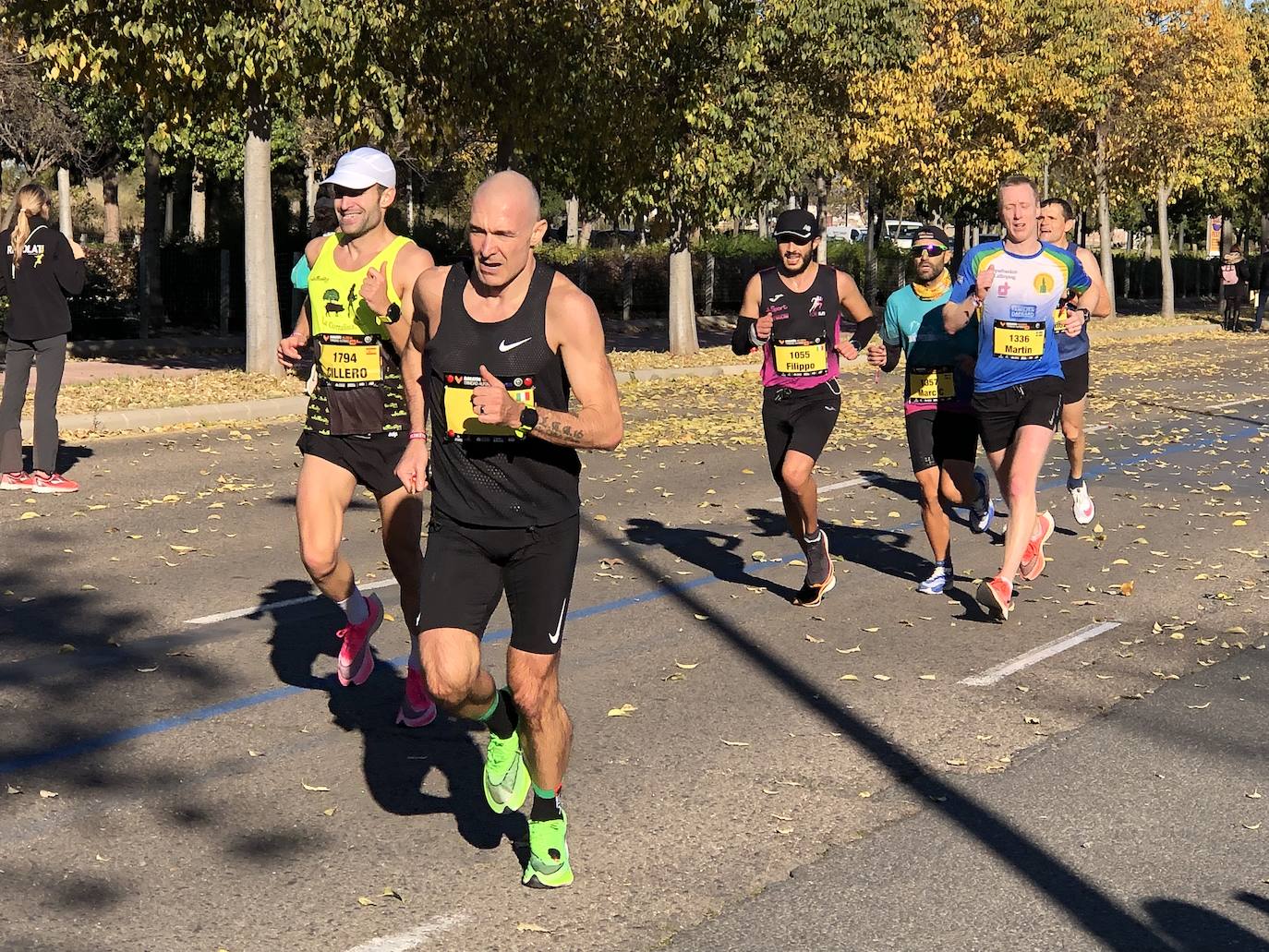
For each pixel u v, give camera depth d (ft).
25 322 34.65
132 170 152.97
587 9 65.41
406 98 61.41
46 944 12.62
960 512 34.94
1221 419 56.59
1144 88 115.14
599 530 32.27
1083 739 18.85
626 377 68.28
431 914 13.35
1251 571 29.35
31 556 28.19
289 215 100.78
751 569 28.78
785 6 74.95
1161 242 134.62
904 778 17.25
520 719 13.91
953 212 139.74
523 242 12.96
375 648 22.44
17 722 18.67
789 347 24.44
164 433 46.75
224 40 54.29
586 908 13.56
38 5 54.34
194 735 18.28
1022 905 13.88
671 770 17.33
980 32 106.63
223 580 26.61
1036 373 23.98
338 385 17.58
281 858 14.58
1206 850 15.35
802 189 135.54
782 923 13.33
